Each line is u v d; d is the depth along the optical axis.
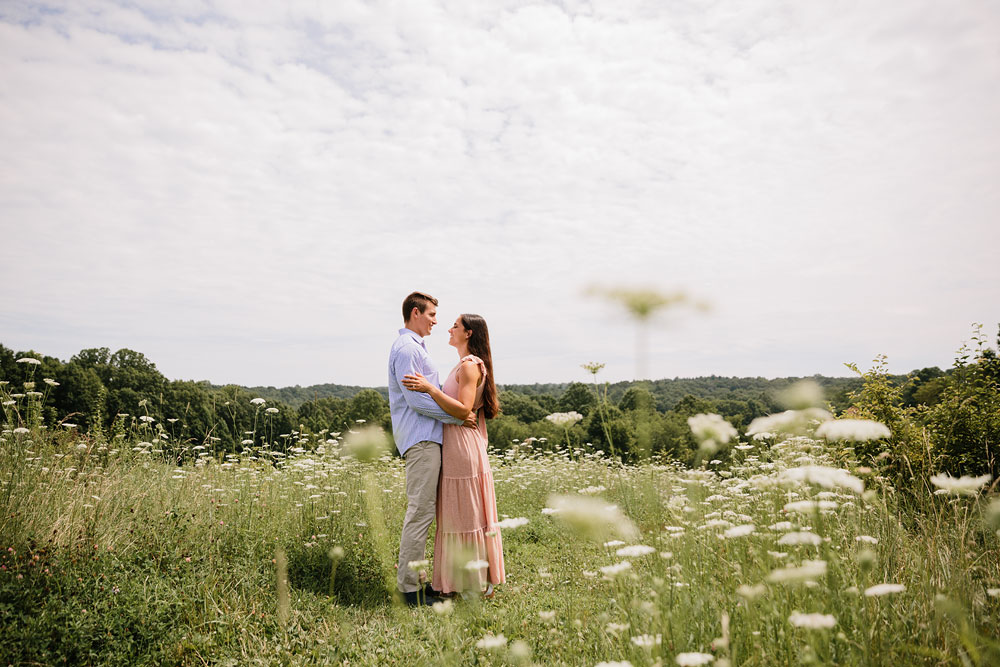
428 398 4.24
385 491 5.80
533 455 10.82
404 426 4.38
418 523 4.24
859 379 6.86
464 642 2.94
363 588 4.31
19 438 5.53
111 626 3.19
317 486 5.61
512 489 8.05
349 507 5.30
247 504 5.40
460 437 4.36
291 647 3.22
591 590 3.47
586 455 9.35
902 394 6.45
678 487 4.89
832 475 2.41
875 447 5.41
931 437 5.33
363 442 1.95
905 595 2.60
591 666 2.55
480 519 4.30
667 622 2.24
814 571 2.13
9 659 2.83
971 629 2.02
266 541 4.75
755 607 2.34
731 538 3.07
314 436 8.26
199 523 4.75
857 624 2.24
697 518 3.50
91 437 6.68
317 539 4.80
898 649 2.10
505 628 3.28
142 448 6.91
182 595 3.65
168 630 3.29
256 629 3.41
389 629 3.54
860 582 2.55
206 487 5.73
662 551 3.02
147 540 4.26
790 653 2.08
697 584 2.79
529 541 6.02
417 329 4.73
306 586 4.21
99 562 3.79
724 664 1.86
